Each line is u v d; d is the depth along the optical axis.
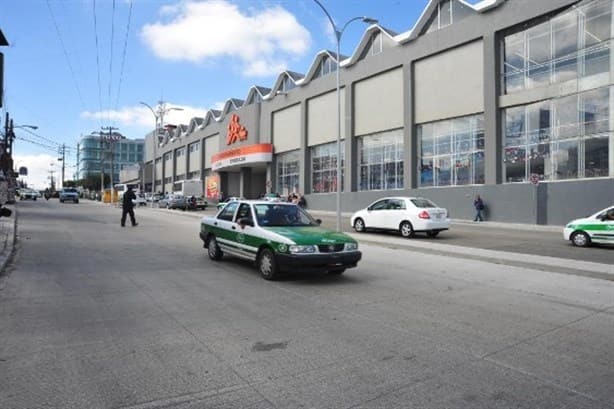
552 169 25.48
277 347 5.16
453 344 5.37
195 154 71.56
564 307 7.32
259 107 53.00
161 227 20.86
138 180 88.38
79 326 5.82
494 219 27.88
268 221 9.84
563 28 25.17
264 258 9.16
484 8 28.33
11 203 37.28
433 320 6.39
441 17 31.88
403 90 34.50
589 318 6.66
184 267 10.30
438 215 18.08
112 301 7.12
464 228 23.81
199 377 4.31
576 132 24.42
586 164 24.02
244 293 7.88
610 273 9.80
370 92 37.94
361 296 7.84
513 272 10.59
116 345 5.15
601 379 4.39
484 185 28.53
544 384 4.26
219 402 3.82
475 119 29.67
